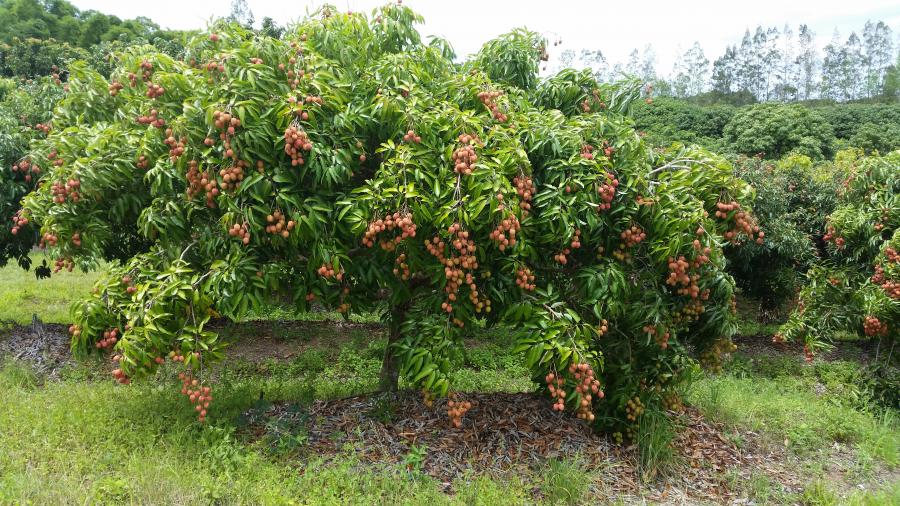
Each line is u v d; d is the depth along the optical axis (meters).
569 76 4.58
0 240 6.72
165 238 3.78
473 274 3.80
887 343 7.21
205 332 3.49
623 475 4.13
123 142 3.95
